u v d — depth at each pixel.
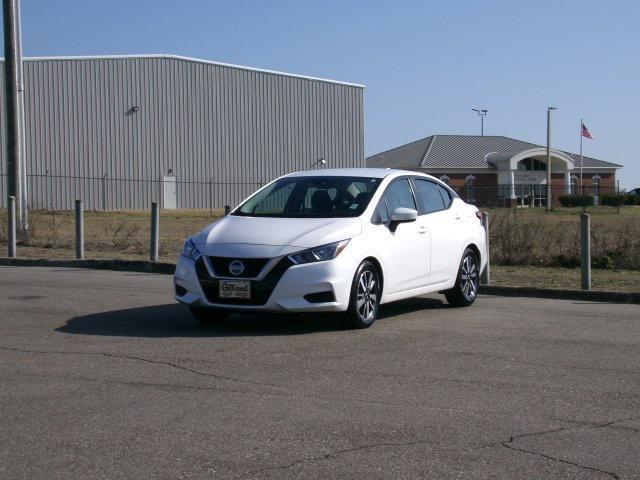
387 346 7.88
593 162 73.31
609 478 4.57
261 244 8.29
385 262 9.00
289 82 52.16
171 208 47.28
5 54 19.06
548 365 7.21
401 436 5.20
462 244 10.51
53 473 4.52
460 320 9.54
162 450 4.88
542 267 15.71
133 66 46.03
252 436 5.15
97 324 8.89
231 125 49.66
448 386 6.42
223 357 7.29
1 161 40.47
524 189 56.41
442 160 69.06
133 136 46.00
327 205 9.20
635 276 14.24
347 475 4.53
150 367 6.88
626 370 7.07
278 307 8.10
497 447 5.03
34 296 10.97
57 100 43.78
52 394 6.05
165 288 12.04
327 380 6.53
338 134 54.38
